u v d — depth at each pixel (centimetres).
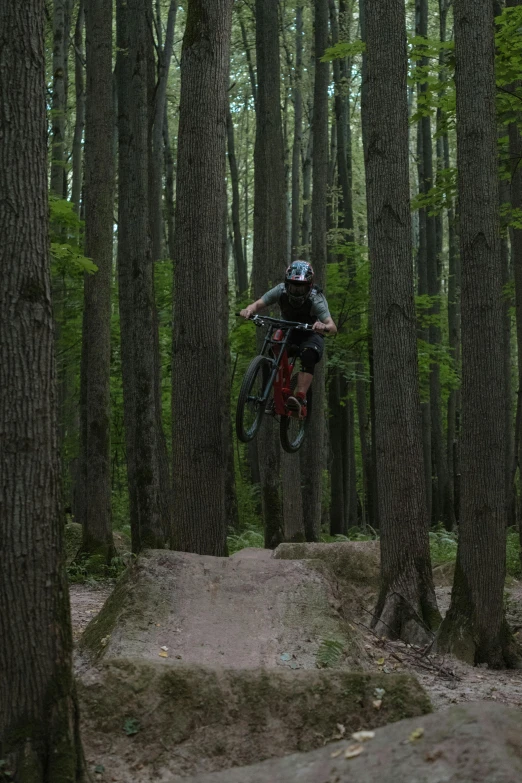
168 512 1409
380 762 266
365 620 909
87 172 1363
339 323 2039
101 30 1331
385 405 901
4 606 357
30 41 379
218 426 849
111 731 409
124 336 1398
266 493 1564
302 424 864
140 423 1341
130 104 1352
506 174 1313
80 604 1037
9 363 365
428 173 2256
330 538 1925
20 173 372
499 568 809
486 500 807
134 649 586
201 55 844
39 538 364
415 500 894
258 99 1716
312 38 2922
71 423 2116
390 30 893
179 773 395
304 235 2873
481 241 811
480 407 812
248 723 418
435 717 286
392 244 895
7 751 348
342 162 2334
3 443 363
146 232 1349
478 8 822
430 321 2112
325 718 420
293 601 656
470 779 243
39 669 359
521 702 639
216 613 638
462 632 801
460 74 825
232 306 2472
